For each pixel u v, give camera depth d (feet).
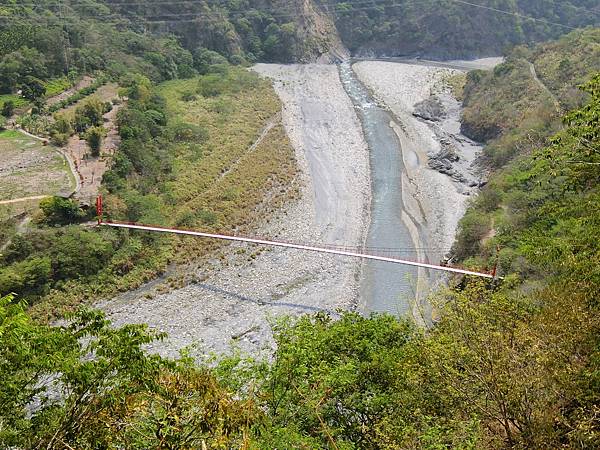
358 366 63.05
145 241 147.95
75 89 224.74
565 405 41.75
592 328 43.88
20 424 36.60
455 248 151.94
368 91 295.07
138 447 36.52
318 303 132.87
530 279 98.27
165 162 183.42
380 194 189.37
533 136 181.37
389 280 142.82
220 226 161.58
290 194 183.21
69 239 133.80
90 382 37.47
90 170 163.12
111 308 127.65
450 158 213.25
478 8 390.63
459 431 42.47
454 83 304.50
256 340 118.21
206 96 255.91
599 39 242.37
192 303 131.13
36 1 269.03
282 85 293.64
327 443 49.96
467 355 45.06
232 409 38.52
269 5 361.71
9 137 181.57
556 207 60.39
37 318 119.24
